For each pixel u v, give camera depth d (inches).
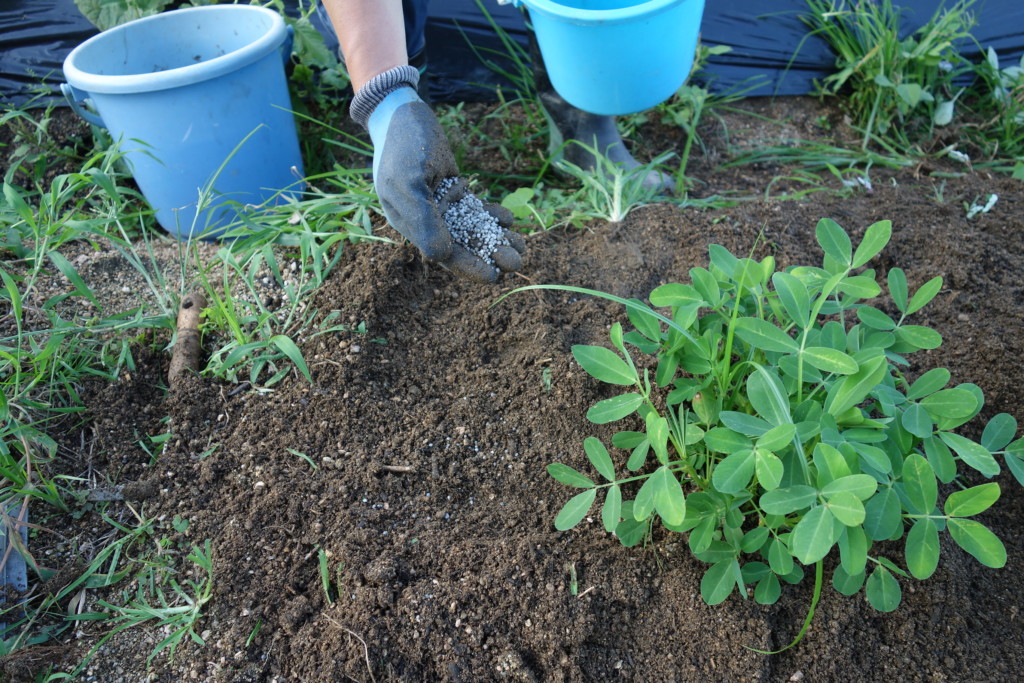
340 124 101.7
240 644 53.9
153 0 92.0
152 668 53.1
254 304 73.9
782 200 89.0
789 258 78.0
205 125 78.9
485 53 106.7
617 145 94.2
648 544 58.6
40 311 72.8
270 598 56.1
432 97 106.4
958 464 63.3
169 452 63.7
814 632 54.9
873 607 54.1
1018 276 78.1
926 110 106.1
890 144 102.5
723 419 47.9
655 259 77.5
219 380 68.4
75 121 94.5
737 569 51.9
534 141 102.9
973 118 105.7
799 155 100.1
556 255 77.7
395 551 57.9
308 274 76.4
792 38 110.7
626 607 56.6
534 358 69.3
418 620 54.6
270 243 72.3
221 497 60.7
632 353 69.1
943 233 83.0
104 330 71.4
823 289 50.7
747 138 104.7
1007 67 107.7
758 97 110.9
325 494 60.7
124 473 62.9
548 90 92.5
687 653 54.5
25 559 57.1
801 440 46.9
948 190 92.4
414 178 58.1
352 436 65.0
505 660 53.5
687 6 72.2
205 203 74.5
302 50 92.0
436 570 57.3
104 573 58.3
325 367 68.4
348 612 54.8
